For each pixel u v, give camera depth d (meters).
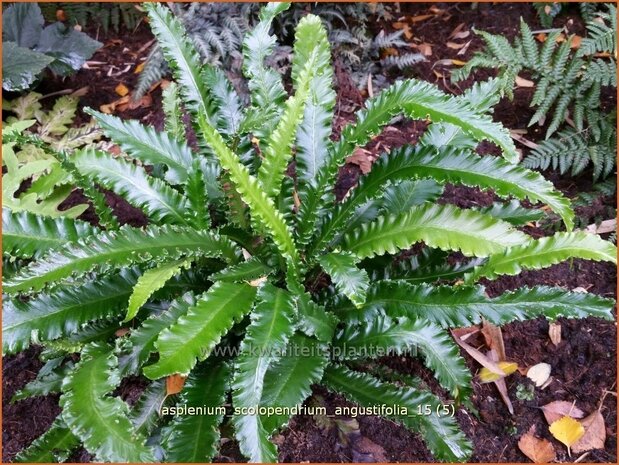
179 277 0.55
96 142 0.81
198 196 0.51
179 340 0.42
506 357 0.62
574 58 0.76
